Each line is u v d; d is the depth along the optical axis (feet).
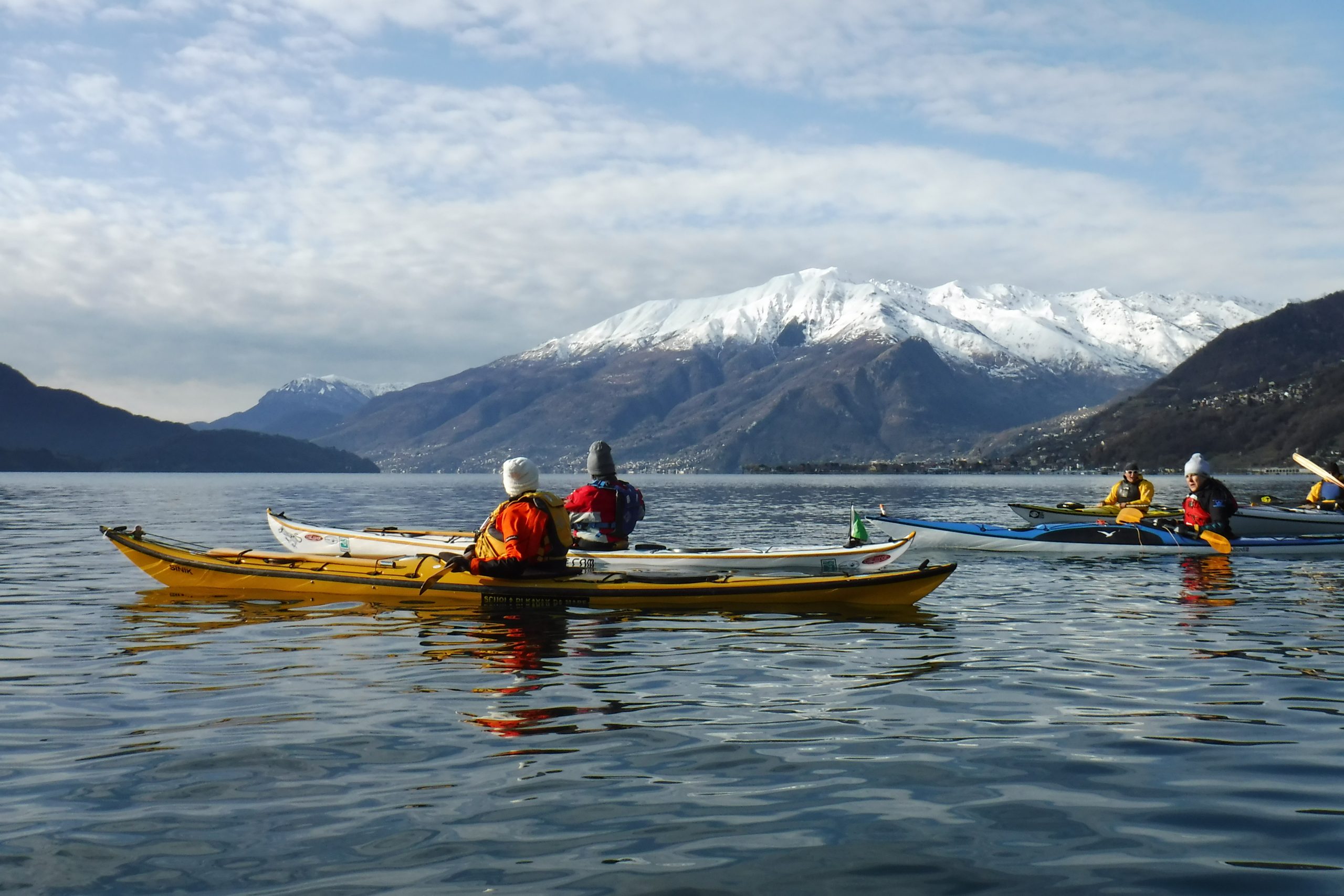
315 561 45.91
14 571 57.47
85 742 22.39
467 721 24.38
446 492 318.24
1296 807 18.42
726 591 42.73
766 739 22.95
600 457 49.73
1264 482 414.41
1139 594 49.83
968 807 18.49
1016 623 40.22
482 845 16.61
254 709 25.49
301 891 14.83
